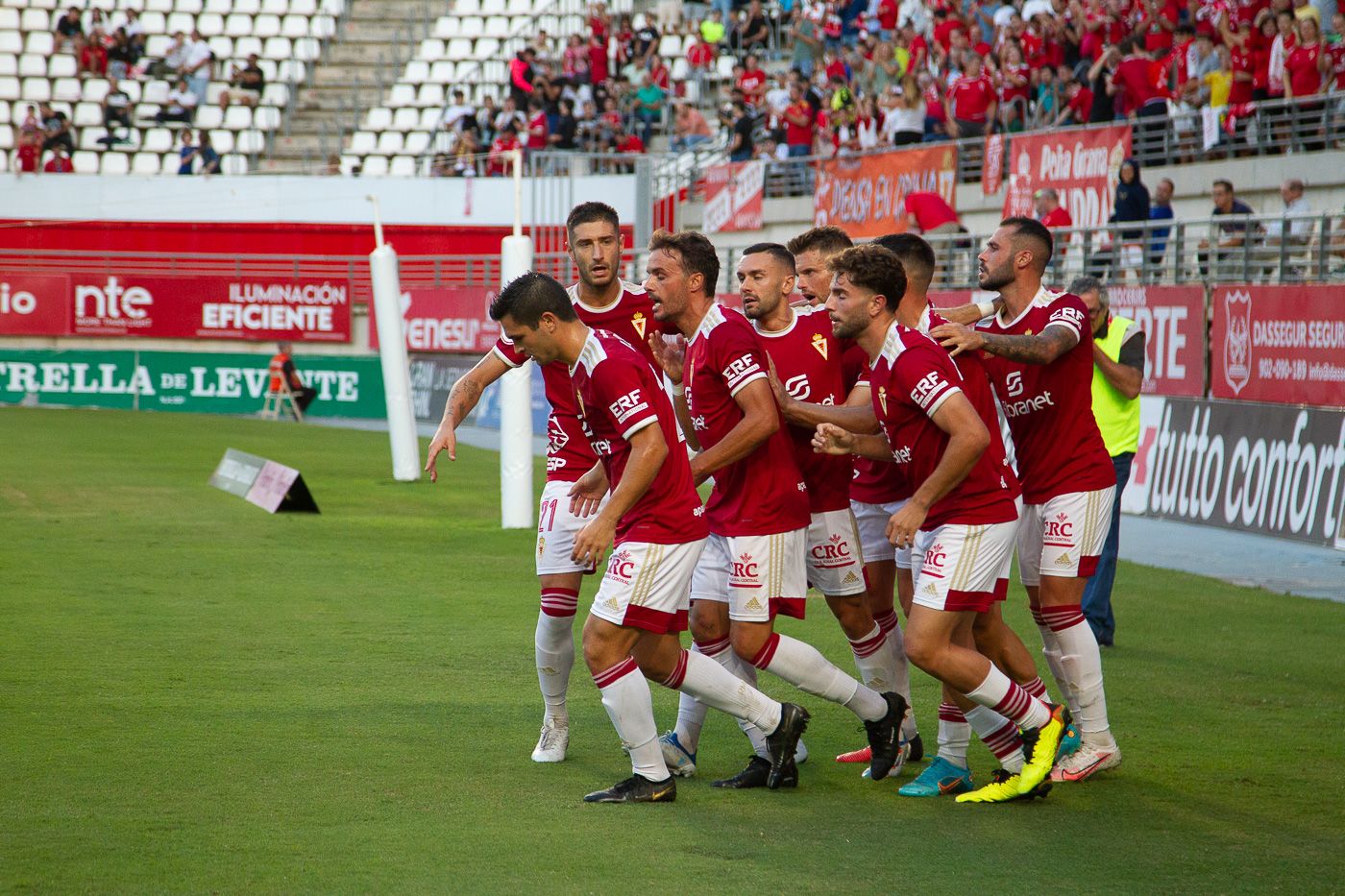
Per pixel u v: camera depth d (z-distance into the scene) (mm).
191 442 51844
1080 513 13516
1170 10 45344
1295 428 29734
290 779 12703
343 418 70188
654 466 11703
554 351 12086
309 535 29453
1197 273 36344
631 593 12039
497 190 71938
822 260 13992
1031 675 13477
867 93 56406
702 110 73375
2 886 9820
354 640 19188
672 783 12406
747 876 10352
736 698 12664
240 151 78750
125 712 14992
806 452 13500
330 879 10094
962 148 49500
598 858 10719
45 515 31391
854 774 13547
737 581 12906
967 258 43781
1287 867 10742
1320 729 15234
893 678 14078
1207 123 40812
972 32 54438
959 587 12172
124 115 78375
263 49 84062
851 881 10281
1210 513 32281
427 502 35812
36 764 12945
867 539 14234
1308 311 29625
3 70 80062
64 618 20156
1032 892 10094
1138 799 12664
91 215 74188
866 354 14195
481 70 80438
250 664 17547
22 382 72375
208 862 10391
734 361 12547
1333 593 24125
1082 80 45781
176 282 71812
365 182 73125
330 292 71125
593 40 74375
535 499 36812
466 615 21219
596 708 15797
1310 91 38469
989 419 12602
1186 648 19500
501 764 13430
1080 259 40000
